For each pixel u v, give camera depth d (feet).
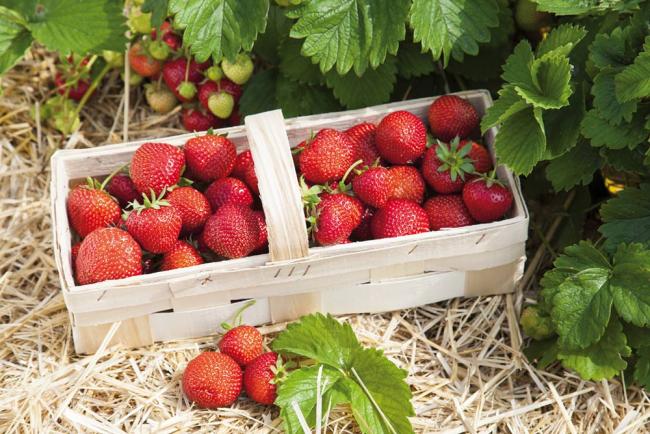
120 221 3.54
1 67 3.78
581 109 3.55
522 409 3.50
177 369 3.53
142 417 3.46
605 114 3.48
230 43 3.61
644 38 3.51
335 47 3.63
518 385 3.58
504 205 3.52
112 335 3.51
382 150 3.63
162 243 3.46
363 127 3.68
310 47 3.63
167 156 3.53
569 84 3.47
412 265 3.54
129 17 3.94
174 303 3.48
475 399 3.52
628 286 3.43
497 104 3.55
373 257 3.48
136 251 3.44
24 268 3.75
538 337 3.57
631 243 3.48
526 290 3.73
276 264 3.44
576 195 3.84
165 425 3.43
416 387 3.55
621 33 3.51
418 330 3.65
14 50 3.80
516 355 3.59
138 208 3.46
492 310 3.66
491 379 3.55
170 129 4.03
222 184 3.59
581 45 3.64
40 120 4.03
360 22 3.63
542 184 3.86
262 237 3.53
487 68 3.93
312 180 3.57
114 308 3.44
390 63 3.83
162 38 3.91
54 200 3.53
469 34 3.65
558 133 3.55
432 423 3.49
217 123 3.99
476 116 3.69
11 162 3.97
